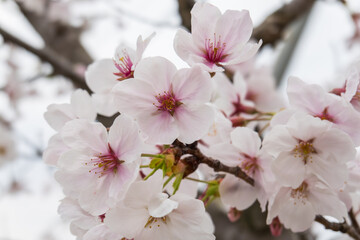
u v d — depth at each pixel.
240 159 0.31
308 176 0.30
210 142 0.32
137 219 0.28
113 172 0.29
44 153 0.31
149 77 0.29
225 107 0.35
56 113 0.31
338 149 0.29
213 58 0.29
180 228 0.28
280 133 0.30
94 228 0.28
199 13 0.29
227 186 0.31
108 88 0.32
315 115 0.30
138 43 0.29
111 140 0.29
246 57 0.29
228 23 0.29
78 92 0.31
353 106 0.30
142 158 0.30
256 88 0.41
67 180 0.29
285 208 0.31
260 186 0.31
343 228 0.32
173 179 0.31
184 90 0.29
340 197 0.31
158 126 0.29
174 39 0.29
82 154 0.29
